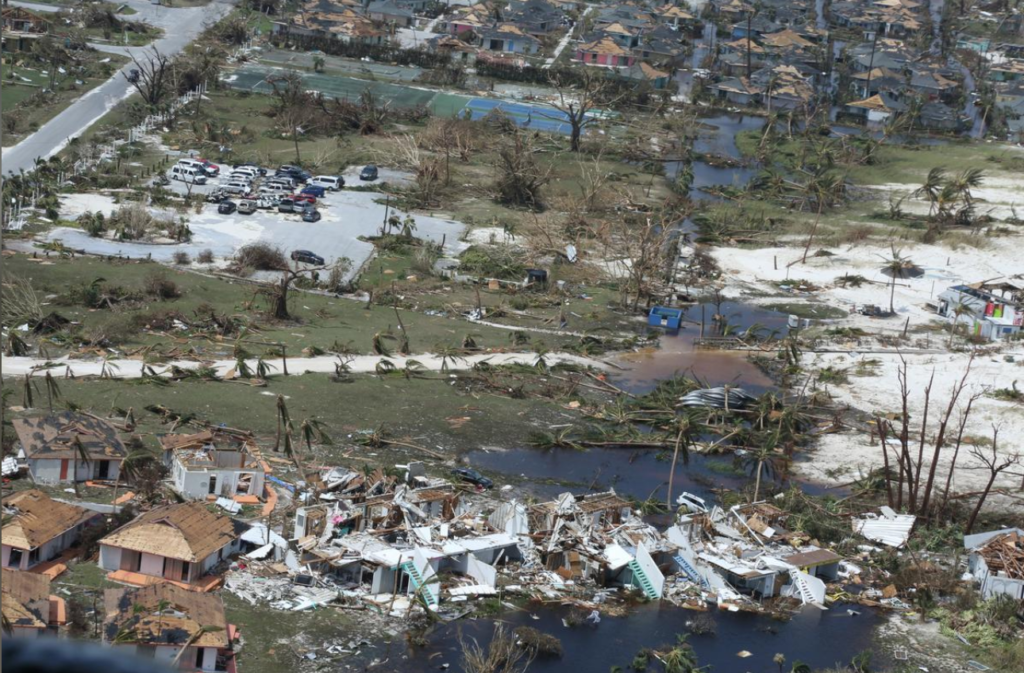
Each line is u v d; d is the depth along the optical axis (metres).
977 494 98.25
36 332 110.19
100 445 82.00
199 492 81.19
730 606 76.75
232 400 100.44
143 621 60.50
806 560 81.88
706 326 139.12
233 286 132.75
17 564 68.25
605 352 127.75
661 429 107.75
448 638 68.44
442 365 116.31
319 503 82.25
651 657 68.38
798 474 100.88
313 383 107.31
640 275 144.38
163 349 110.50
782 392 119.75
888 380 123.62
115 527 73.56
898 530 89.19
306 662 63.75
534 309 139.12
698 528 85.50
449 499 83.38
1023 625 77.25
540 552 80.19
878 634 75.19
